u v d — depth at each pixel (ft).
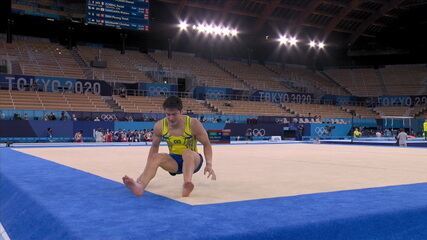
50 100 94.02
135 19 121.90
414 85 159.84
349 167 27.78
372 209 11.32
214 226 9.26
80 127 85.40
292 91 149.48
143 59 137.90
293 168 26.63
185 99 116.26
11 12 114.21
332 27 163.43
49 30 128.67
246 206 11.82
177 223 9.54
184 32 144.36
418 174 23.07
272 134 105.40
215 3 140.56
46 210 11.48
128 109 102.01
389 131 130.21
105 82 106.22
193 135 15.33
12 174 21.53
